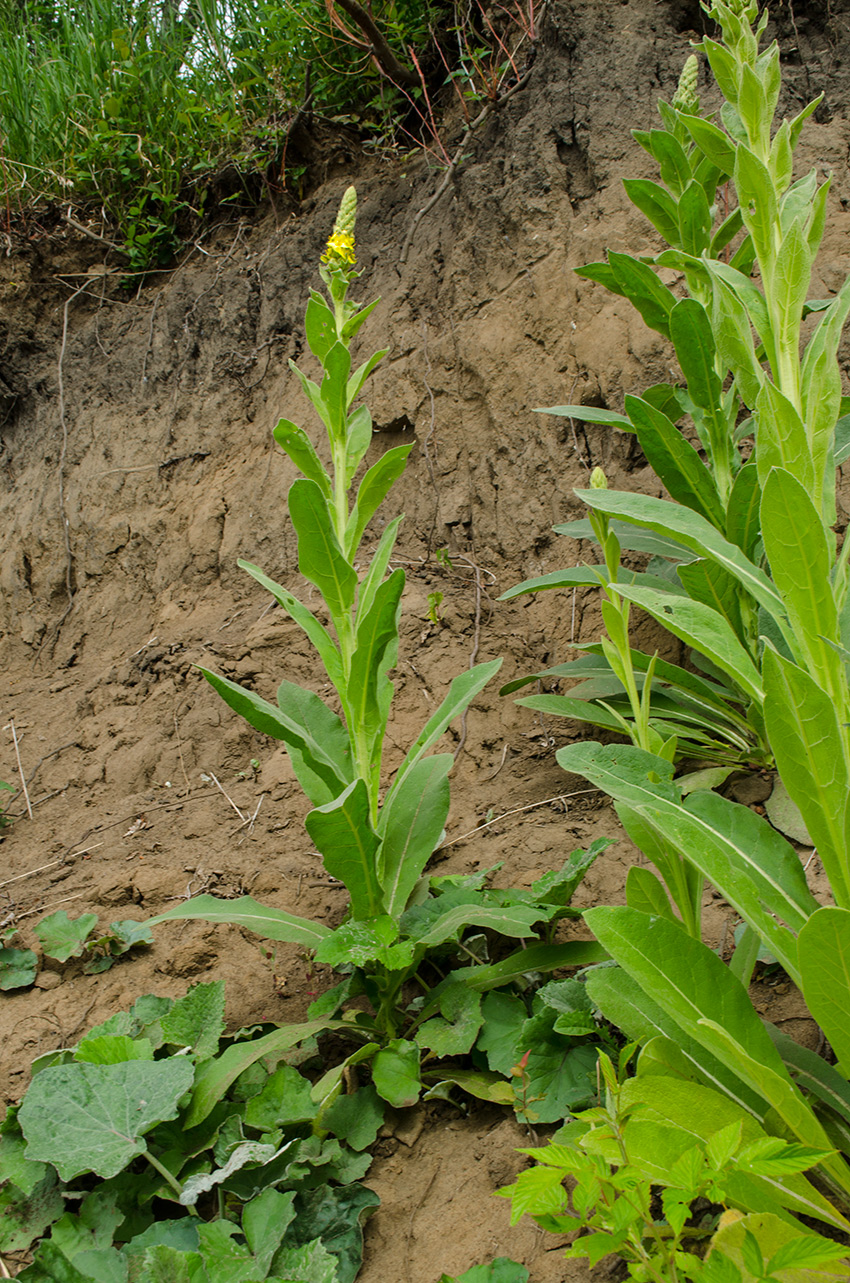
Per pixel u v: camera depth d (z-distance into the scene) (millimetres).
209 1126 1968
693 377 2701
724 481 2803
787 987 2043
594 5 4434
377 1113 2004
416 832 2367
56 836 3607
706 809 1715
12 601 5496
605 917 1541
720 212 3969
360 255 5074
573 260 4125
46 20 7707
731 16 1764
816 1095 1600
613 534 2248
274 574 4578
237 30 6117
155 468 5332
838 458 2510
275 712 2184
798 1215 1566
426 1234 1768
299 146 5531
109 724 4152
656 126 4195
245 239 5707
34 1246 1906
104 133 5789
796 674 1347
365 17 4652
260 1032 2307
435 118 5254
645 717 2061
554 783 3031
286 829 3188
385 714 2324
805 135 3932
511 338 4184
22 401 6148
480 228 4457
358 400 4625
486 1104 2016
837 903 1511
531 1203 1274
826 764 1408
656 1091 1461
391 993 2150
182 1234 1753
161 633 4668
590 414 2912
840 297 1596
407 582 3990
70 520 5461
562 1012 1944
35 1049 2445
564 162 4336
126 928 2693
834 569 1603
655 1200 1639
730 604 2670
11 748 4355
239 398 5246
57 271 6223
